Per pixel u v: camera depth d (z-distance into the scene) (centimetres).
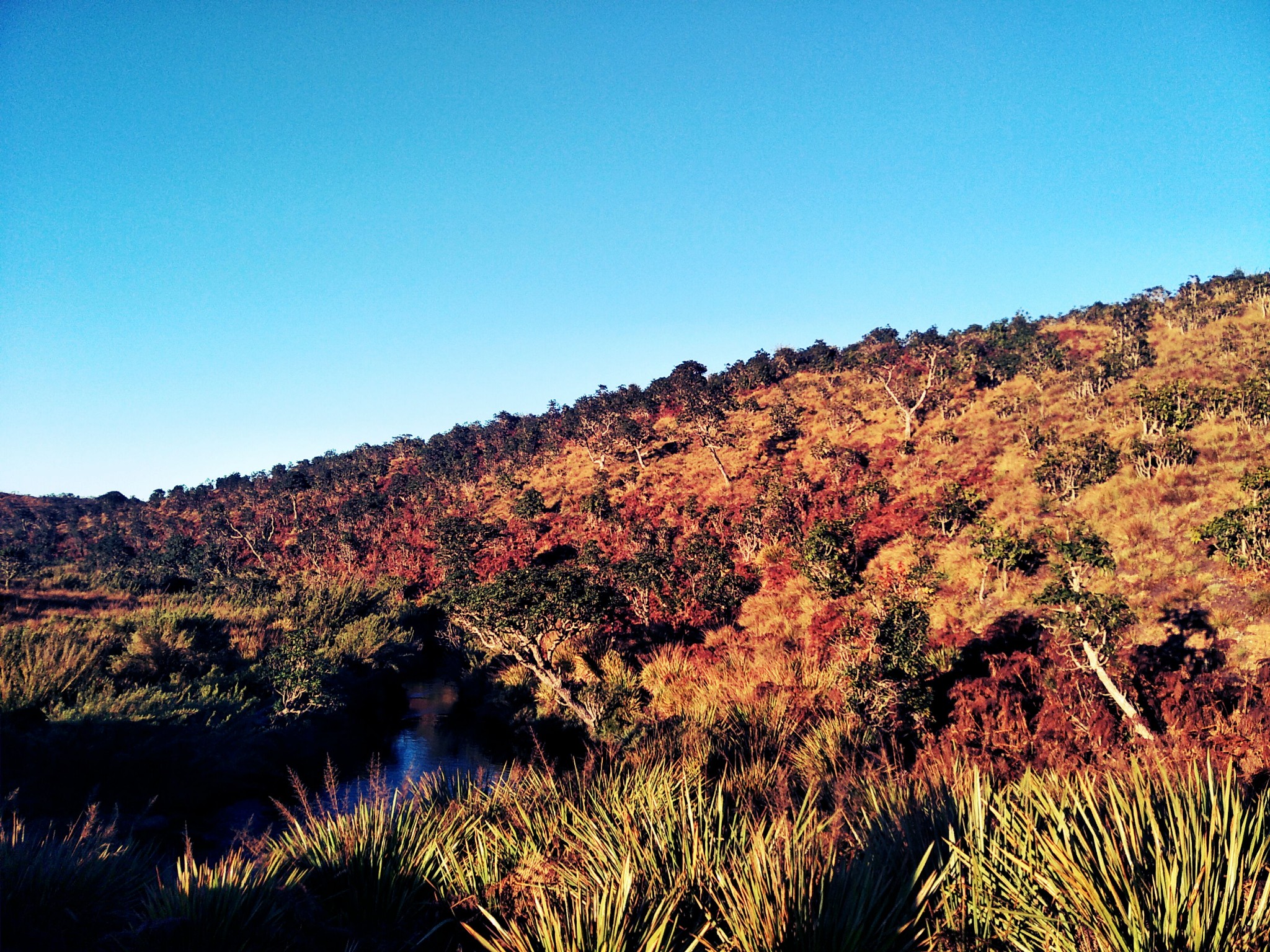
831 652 1825
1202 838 366
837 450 3856
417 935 506
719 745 1184
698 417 5016
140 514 7331
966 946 356
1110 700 1157
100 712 1426
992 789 514
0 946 478
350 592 3762
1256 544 1720
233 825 1305
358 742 2072
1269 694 1073
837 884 378
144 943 464
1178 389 2856
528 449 6512
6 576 3762
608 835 523
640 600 2661
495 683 2617
